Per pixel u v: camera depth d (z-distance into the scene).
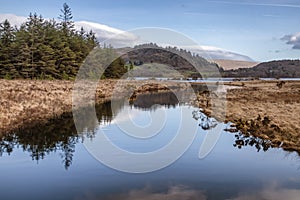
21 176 10.22
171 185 9.63
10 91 29.34
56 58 54.78
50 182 9.74
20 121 19.33
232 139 16.30
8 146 14.00
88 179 9.97
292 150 14.12
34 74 53.38
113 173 10.67
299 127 18.38
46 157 12.45
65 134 16.81
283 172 11.02
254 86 60.78
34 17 57.97
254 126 18.47
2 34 55.84
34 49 52.75
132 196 8.81
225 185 9.67
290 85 64.69
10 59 52.91
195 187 9.55
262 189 9.40
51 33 58.25
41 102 26.56
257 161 12.37
